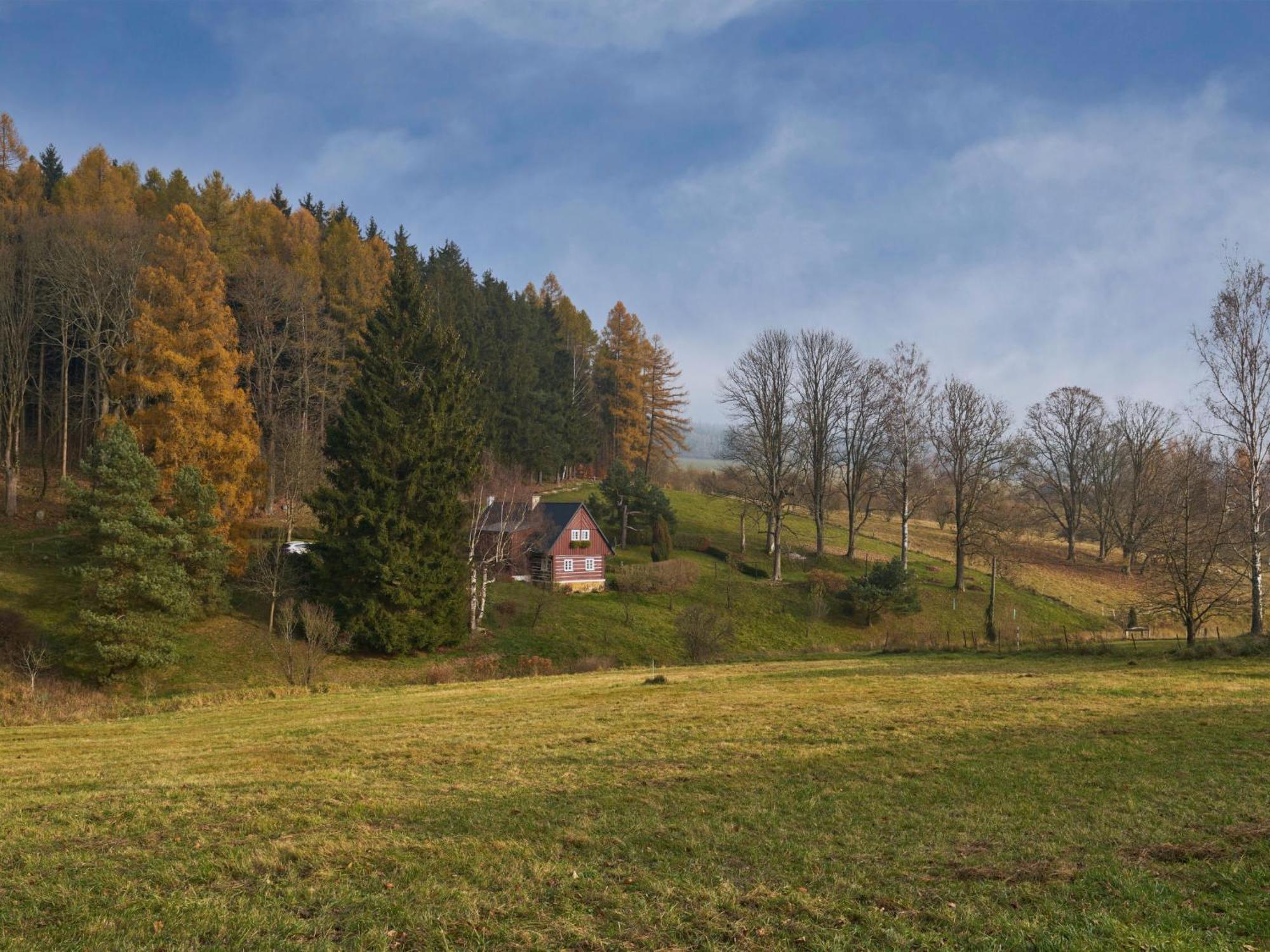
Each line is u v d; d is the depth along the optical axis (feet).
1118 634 132.98
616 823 35.14
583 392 357.82
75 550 128.67
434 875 28.99
